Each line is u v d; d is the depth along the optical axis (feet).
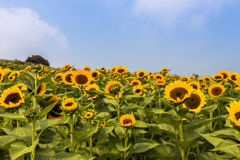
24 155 3.88
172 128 4.29
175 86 3.76
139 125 4.41
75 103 3.88
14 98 3.37
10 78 6.51
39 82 3.93
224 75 9.60
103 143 4.50
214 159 3.65
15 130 3.43
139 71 11.16
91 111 4.27
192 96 3.91
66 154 3.09
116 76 12.57
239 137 2.92
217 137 3.18
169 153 4.02
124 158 4.04
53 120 3.60
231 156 3.34
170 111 5.64
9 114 3.04
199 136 4.04
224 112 6.31
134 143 4.45
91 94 5.86
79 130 3.98
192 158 4.64
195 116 5.09
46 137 4.55
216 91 6.21
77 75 6.47
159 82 6.73
